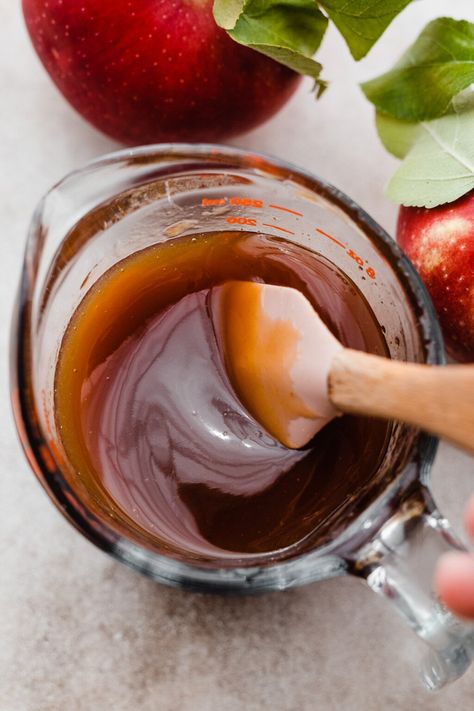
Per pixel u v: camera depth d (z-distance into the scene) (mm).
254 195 272
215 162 258
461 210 286
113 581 307
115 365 279
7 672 303
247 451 274
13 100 340
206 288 286
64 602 306
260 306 270
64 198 253
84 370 277
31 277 241
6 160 336
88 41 293
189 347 281
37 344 246
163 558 242
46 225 248
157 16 289
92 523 242
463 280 283
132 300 284
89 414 275
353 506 253
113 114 310
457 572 225
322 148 343
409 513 239
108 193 259
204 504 270
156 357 281
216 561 252
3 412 316
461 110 297
